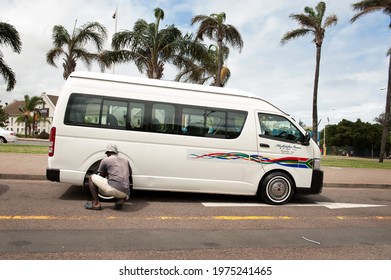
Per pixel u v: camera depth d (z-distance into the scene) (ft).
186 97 23.71
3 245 13.92
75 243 14.56
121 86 22.94
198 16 73.82
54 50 80.33
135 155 22.77
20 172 30.71
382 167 64.95
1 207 19.75
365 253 15.25
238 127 24.32
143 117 22.98
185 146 23.40
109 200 22.71
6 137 86.69
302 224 19.88
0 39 78.84
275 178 24.82
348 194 32.37
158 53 70.33
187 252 14.32
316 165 25.50
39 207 20.20
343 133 225.56
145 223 18.19
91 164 22.20
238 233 17.40
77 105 22.30
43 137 158.61
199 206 23.06
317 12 85.97
